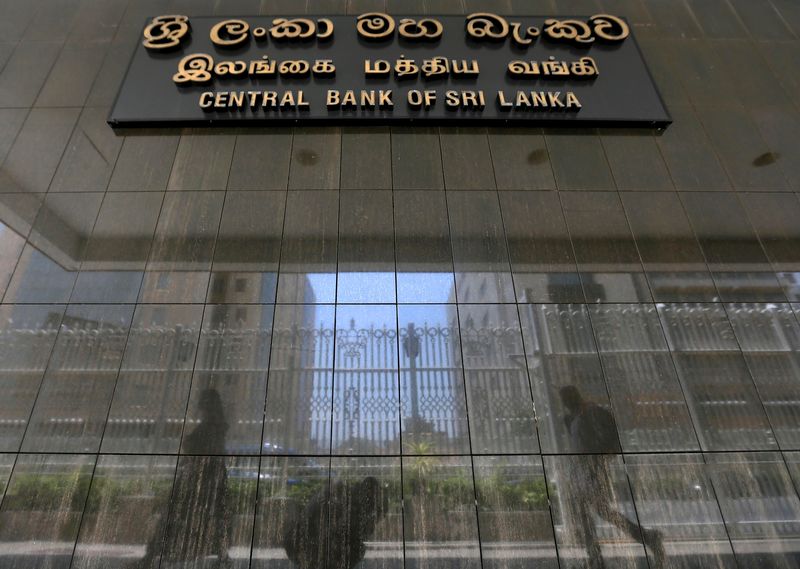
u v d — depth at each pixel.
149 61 5.15
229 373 3.70
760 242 4.42
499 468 3.44
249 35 5.29
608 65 5.29
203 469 3.38
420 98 4.91
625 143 4.95
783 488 3.43
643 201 4.60
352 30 5.37
